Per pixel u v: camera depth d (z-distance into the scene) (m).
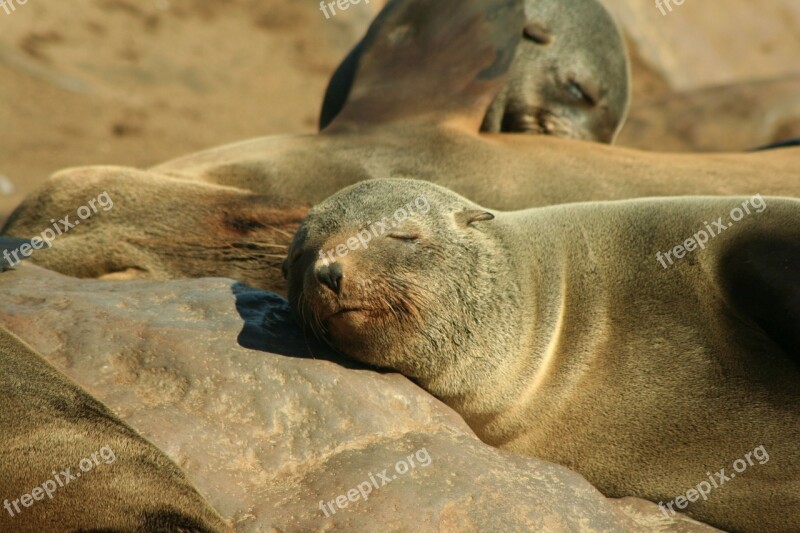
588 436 23.61
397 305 22.34
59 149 68.50
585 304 24.27
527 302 23.97
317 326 22.83
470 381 23.36
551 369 23.83
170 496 19.16
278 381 21.62
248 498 19.70
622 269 24.45
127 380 21.55
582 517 20.52
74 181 31.62
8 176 63.91
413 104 35.94
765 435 22.91
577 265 24.66
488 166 33.28
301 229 23.91
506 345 23.44
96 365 21.73
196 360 21.77
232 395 21.28
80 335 22.27
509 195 32.66
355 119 35.97
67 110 73.19
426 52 37.66
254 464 20.31
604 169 33.34
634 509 22.53
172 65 82.56
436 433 21.83
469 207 24.39
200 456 20.16
